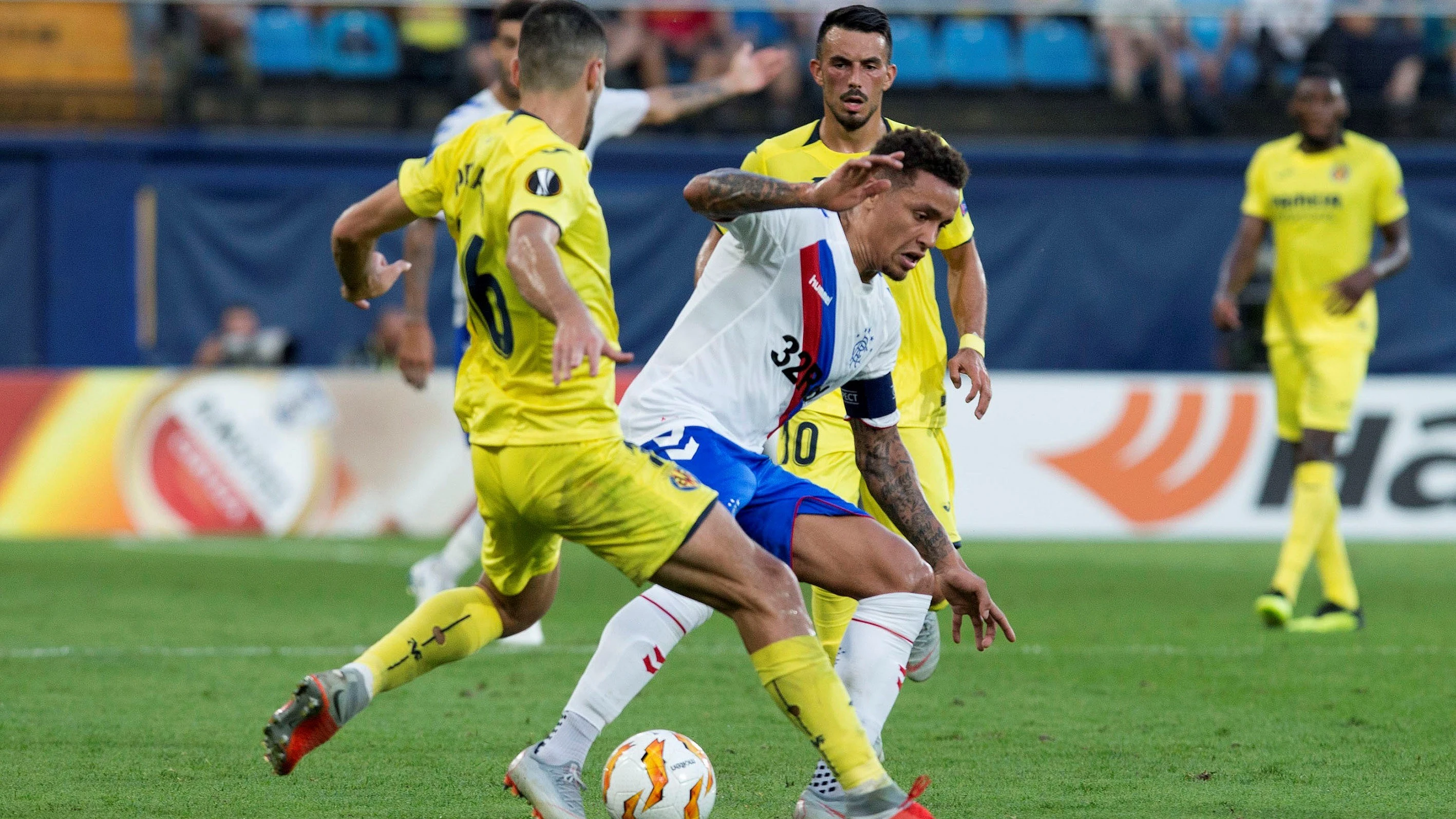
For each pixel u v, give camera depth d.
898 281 16.83
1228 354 55.81
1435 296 55.94
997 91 59.62
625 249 55.03
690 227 55.22
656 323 55.28
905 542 14.52
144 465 44.56
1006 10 57.59
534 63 13.48
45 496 44.25
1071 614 30.36
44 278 54.41
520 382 12.96
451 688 21.75
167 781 15.97
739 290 14.38
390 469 44.94
